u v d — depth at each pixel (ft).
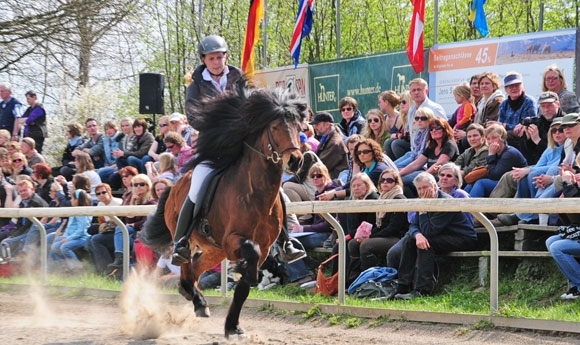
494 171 29.76
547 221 27.81
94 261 37.81
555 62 37.37
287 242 23.25
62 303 33.06
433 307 25.21
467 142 32.78
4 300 34.12
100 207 33.68
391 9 77.92
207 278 32.89
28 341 23.41
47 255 38.91
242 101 22.09
